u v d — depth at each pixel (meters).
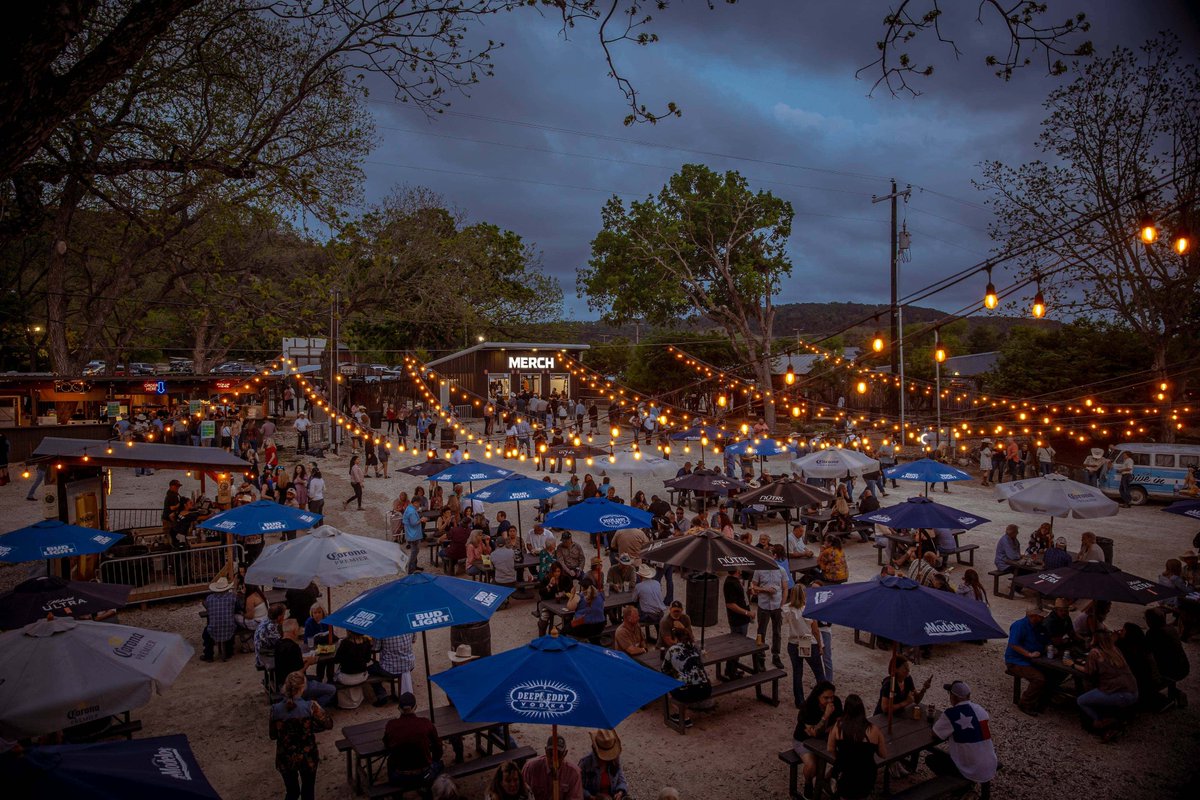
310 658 9.45
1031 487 13.72
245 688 10.16
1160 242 23.91
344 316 36.06
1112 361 27.28
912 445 31.56
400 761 7.02
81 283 35.09
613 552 14.98
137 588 13.70
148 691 6.30
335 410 31.23
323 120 17.80
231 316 33.75
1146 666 9.03
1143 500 22.08
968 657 11.19
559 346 43.69
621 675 6.14
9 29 4.25
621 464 17.34
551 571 12.70
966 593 10.90
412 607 7.75
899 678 8.08
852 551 17.16
